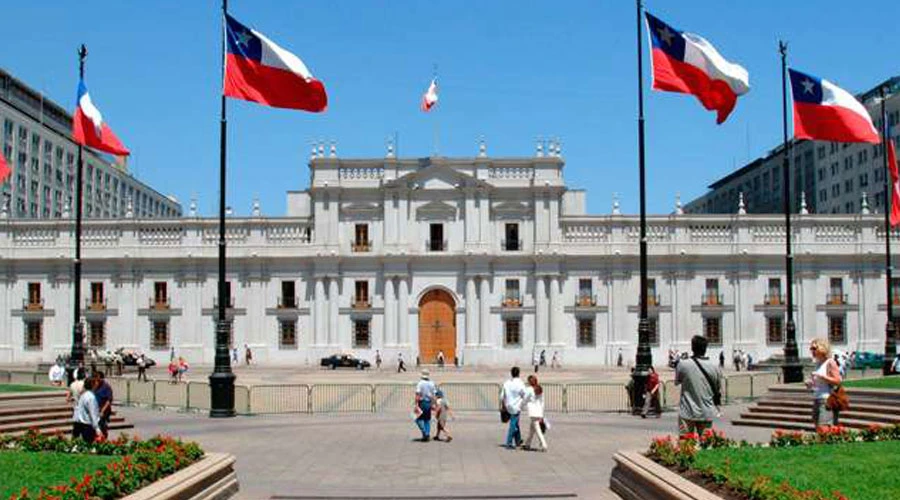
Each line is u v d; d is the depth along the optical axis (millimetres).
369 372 78312
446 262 89375
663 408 38625
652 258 88312
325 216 89188
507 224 90125
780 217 88812
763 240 88812
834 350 87188
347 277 89438
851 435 18969
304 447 26031
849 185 119875
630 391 37562
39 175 118438
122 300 88875
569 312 88812
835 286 88750
